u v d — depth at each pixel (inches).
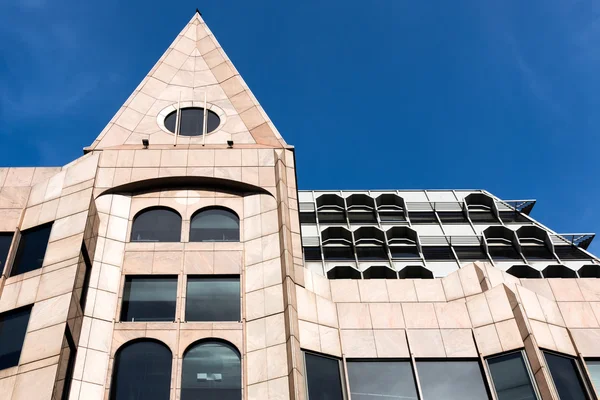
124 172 1200.2
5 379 898.7
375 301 1134.4
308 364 994.7
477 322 1082.1
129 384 934.4
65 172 1207.6
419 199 1888.5
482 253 1574.8
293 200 1205.1
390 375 1024.2
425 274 1473.9
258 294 1042.1
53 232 1091.9
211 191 1204.5
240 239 1128.8
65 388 906.1
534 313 1083.9
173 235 1135.6
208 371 952.9
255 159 1240.2
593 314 1132.5
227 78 1444.4
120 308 1026.1
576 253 1563.7
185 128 1339.8
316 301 1078.4
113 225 1135.6
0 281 1041.5
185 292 1049.5
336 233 1628.9
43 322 949.8
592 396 1013.2
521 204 1820.9
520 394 987.3
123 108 1357.0
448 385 1015.6
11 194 1184.8
